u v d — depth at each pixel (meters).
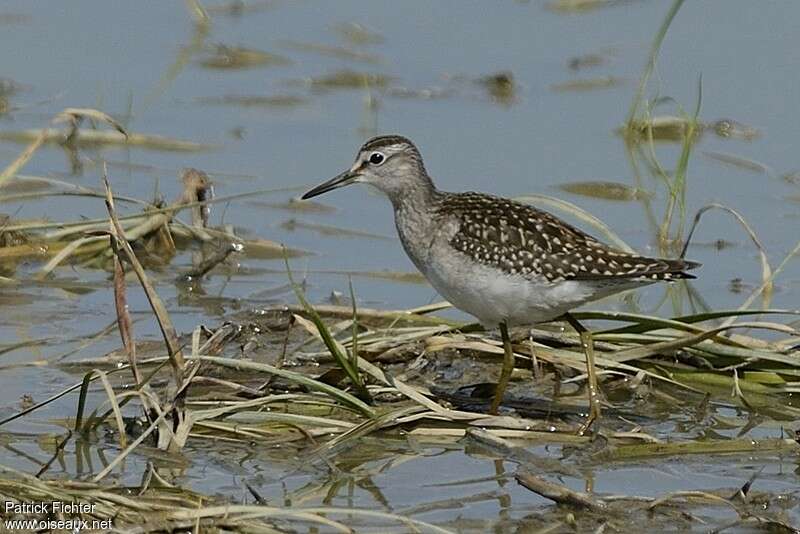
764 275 14.81
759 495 11.12
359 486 11.41
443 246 12.94
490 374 13.67
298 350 13.76
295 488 11.34
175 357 12.18
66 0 23.70
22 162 15.51
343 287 15.62
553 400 13.21
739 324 13.58
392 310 14.73
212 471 11.58
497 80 20.91
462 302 12.99
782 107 19.95
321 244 16.67
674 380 13.39
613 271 12.48
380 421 12.16
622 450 11.99
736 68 21.12
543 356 13.59
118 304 12.05
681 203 16.48
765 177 18.09
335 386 13.00
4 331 14.26
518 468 11.70
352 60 21.83
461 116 20.00
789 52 21.59
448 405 12.87
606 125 19.70
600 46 22.23
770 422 12.74
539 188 17.67
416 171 13.63
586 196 17.58
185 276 15.80
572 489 11.38
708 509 11.01
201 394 12.90
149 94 20.45
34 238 16.19
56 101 19.94
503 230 12.70
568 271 12.51
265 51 22.03
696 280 15.74
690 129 17.08
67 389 12.31
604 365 13.44
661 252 16.25
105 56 21.64
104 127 19.27
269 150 18.84
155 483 11.20
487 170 18.16
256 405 12.40
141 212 16.45
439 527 10.36
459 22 23.33
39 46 21.83
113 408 11.86
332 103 20.45
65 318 14.65
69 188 16.70
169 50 21.97
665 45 22.05
